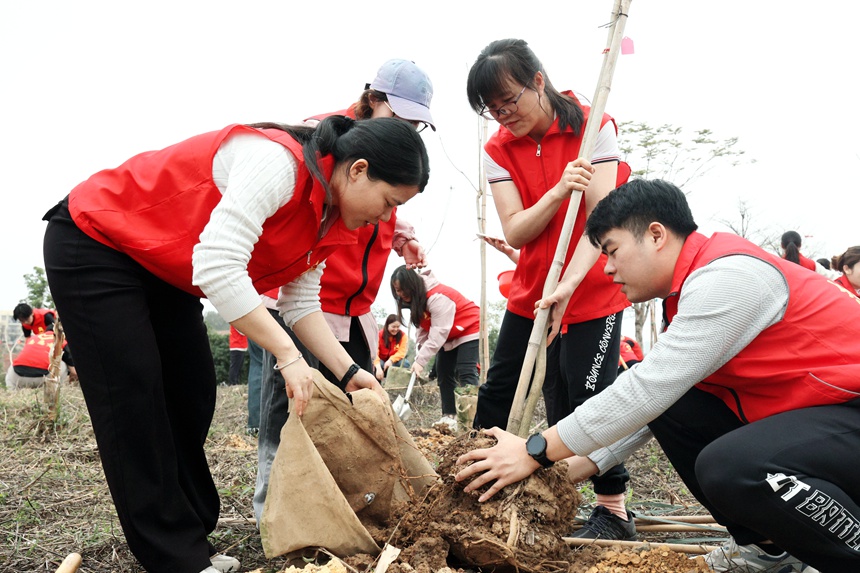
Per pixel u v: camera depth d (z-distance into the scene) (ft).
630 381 7.49
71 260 7.56
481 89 10.12
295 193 7.50
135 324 7.64
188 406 8.82
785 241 22.15
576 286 9.73
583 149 9.61
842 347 7.20
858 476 7.04
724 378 7.76
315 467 7.85
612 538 9.82
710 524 10.25
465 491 7.82
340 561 7.46
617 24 9.58
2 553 9.50
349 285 11.34
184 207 7.47
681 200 7.85
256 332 7.42
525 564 7.51
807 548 7.09
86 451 16.47
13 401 22.74
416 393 31.73
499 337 11.48
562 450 7.60
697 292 7.36
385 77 10.93
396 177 7.50
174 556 7.72
